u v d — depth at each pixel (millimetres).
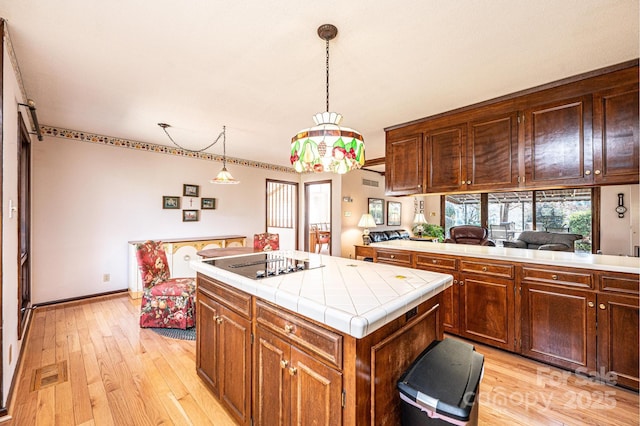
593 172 2236
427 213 8406
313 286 1406
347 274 1699
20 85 2348
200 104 2873
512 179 2635
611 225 5113
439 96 2680
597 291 1999
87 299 3820
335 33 1742
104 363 2252
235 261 2115
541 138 2480
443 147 3109
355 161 1626
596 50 1938
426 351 1357
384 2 1485
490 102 2766
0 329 1610
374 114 3154
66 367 2186
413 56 2006
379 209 7207
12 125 1996
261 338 1411
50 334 2768
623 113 2125
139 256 3029
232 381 1617
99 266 3941
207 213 5133
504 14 1578
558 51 1951
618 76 2143
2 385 1635
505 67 2162
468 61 2076
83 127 3615
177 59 2035
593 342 2014
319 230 8891
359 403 1005
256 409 1441
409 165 3398
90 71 2203
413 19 1618
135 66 2131
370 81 2379
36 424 1597
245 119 3312
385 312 1065
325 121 1611
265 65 2117
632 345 1876
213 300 1823
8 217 1837
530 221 5566
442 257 2822
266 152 5086
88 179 3848
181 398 1833
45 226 3516
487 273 2525
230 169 5492
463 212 5867
